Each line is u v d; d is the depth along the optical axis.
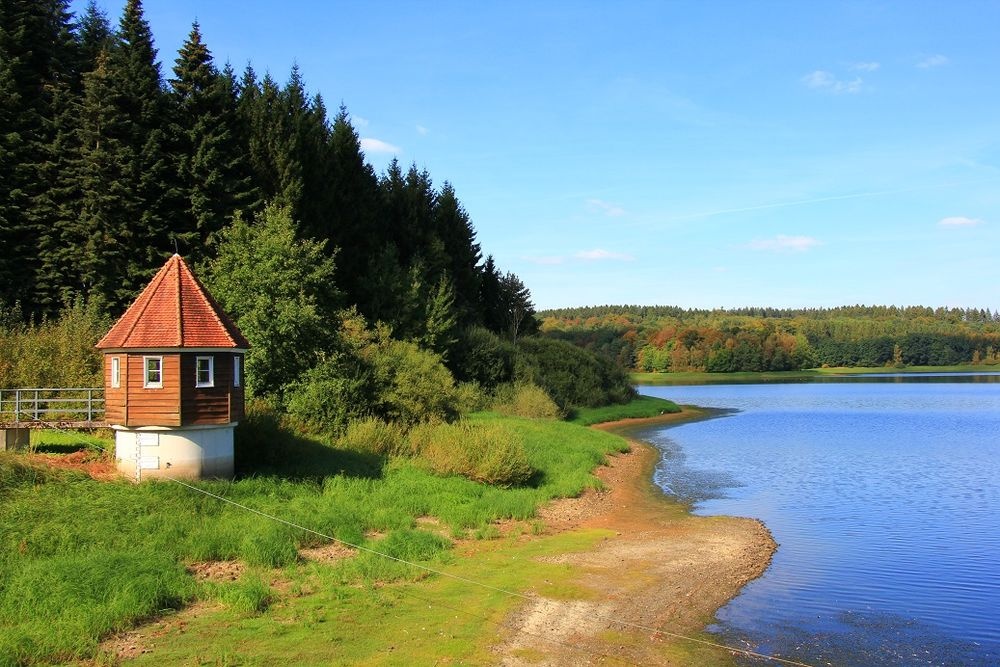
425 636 15.77
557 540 24.97
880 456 46.81
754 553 23.77
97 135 45.06
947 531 26.75
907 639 16.67
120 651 14.43
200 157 46.47
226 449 25.98
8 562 17.30
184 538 20.22
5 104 45.38
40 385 31.44
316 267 40.06
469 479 31.94
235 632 15.48
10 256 44.38
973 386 140.25
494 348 67.19
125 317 25.55
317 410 34.66
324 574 19.19
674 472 41.28
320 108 66.75
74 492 21.97
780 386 148.50
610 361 88.38
